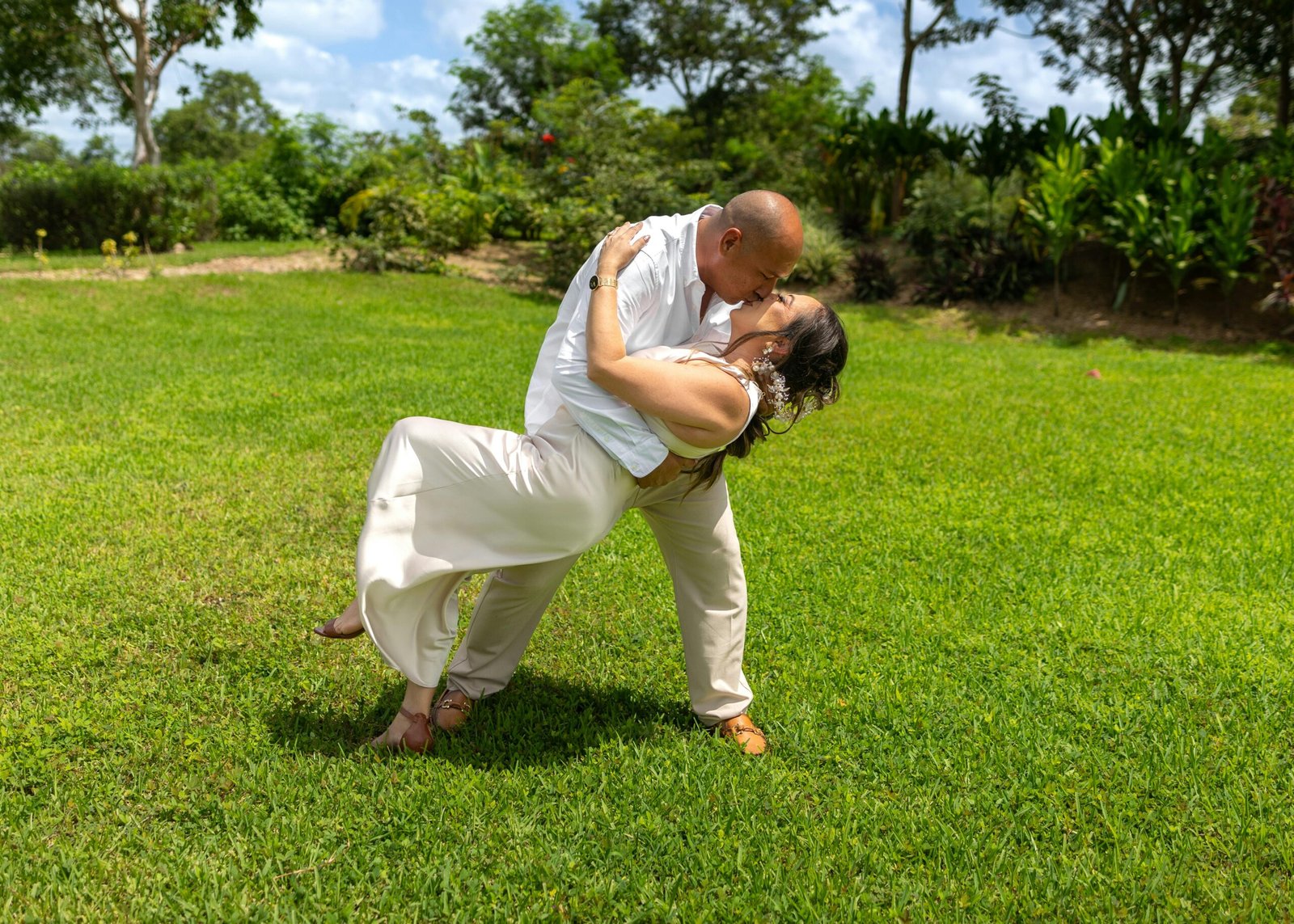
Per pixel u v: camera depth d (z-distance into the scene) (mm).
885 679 3570
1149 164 15234
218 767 2818
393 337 10750
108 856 2410
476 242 18688
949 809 2764
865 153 19422
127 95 23672
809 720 3273
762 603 4242
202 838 2484
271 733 3018
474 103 38281
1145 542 5156
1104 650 3863
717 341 2717
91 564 4270
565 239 15656
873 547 4969
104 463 5723
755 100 39406
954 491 6016
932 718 3297
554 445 2707
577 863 2455
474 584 4340
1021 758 3031
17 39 22469
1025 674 3648
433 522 2703
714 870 2467
